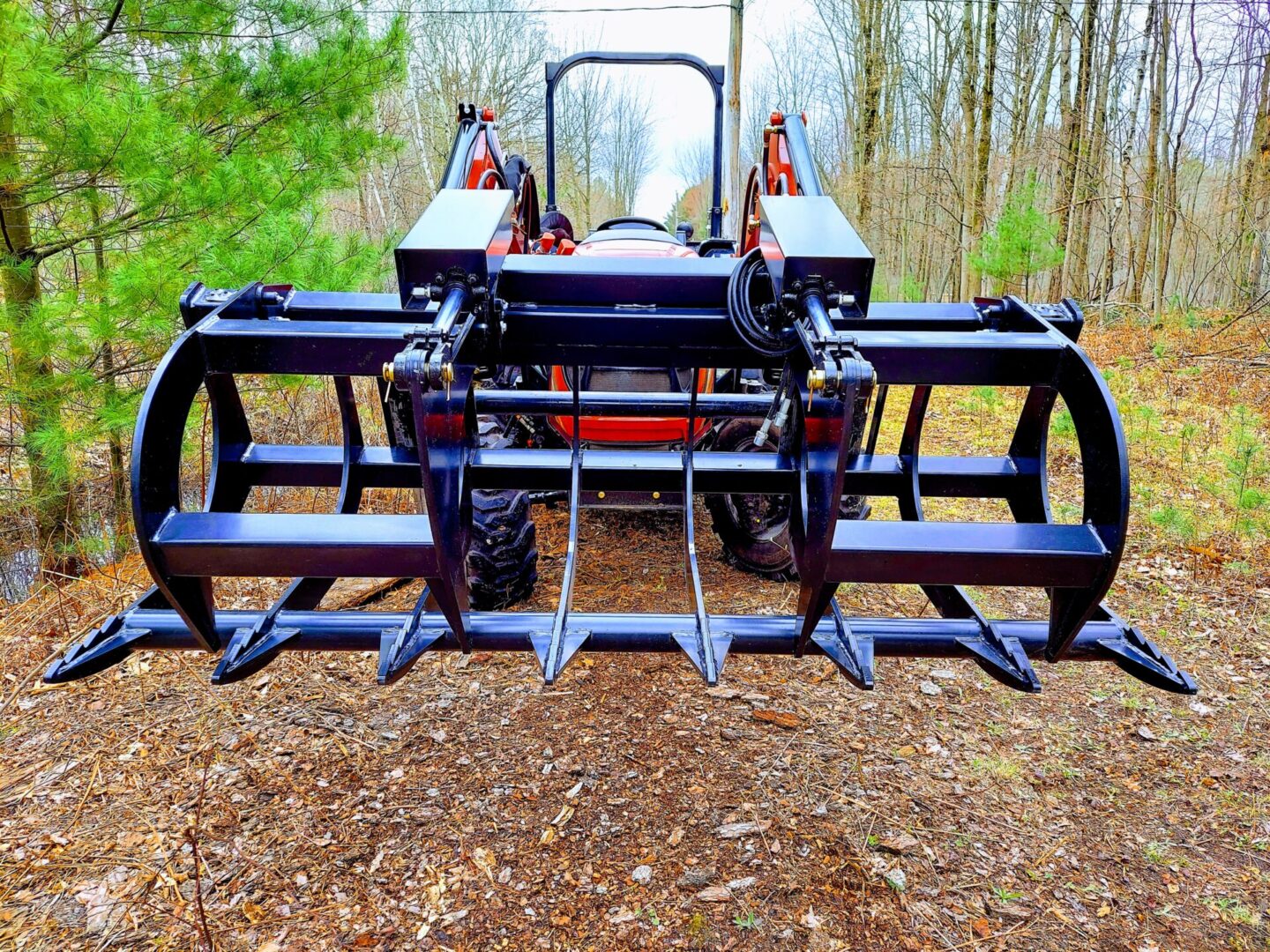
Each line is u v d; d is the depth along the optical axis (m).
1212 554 3.92
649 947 1.73
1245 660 3.00
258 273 3.61
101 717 2.61
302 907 1.83
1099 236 18.56
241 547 1.53
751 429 3.24
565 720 2.55
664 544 4.04
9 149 3.37
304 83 4.24
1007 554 1.56
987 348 1.73
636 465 2.32
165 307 3.35
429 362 1.34
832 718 2.58
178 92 4.07
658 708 2.63
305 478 2.39
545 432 3.52
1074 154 14.38
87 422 3.50
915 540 1.58
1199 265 17.88
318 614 1.77
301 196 4.07
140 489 1.50
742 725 2.54
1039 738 2.51
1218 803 2.22
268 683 2.78
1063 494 4.82
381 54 4.46
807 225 1.79
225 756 2.38
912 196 19.59
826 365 1.36
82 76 3.57
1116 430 1.56
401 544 1.52
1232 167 15.96
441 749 2.41
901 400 7.95
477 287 1.63
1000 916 1.83
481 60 21.84
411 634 1.72
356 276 4.26
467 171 2.57
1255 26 12.42
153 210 3.60
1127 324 11.74
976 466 2.40
